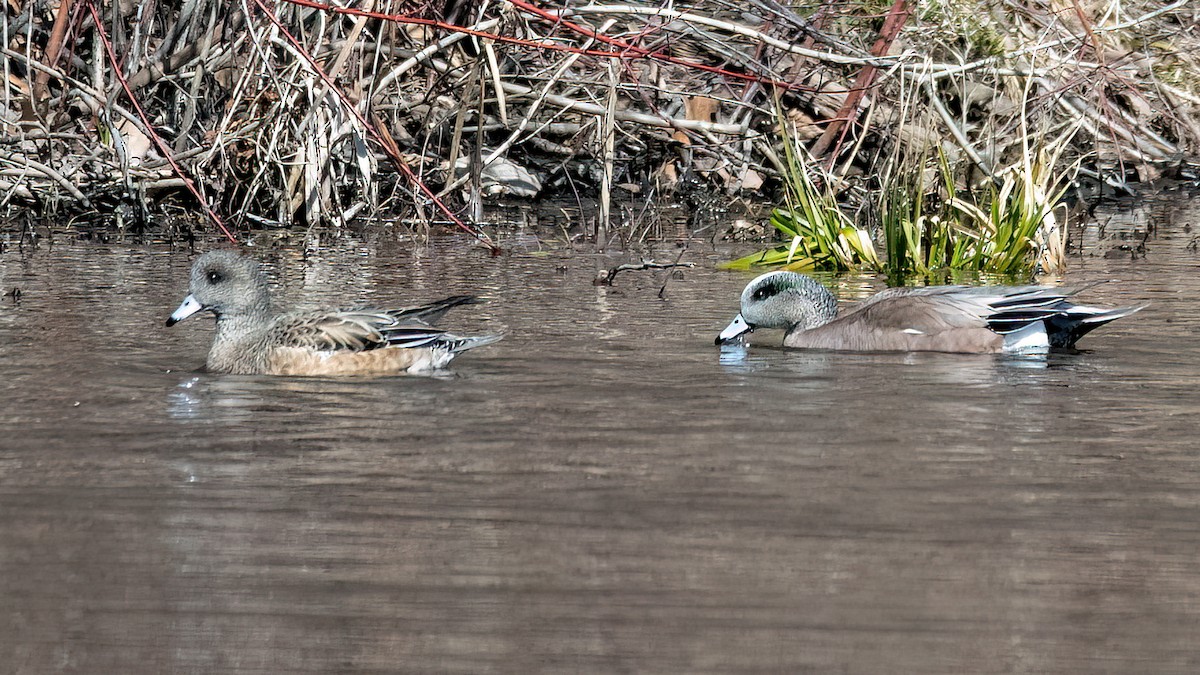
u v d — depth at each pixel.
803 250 18.77
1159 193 25.86
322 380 11.43
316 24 21.47
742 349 13.04
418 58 20.75
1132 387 11.30
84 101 21.48
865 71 22.92
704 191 24.83
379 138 18.48
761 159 24.94
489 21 19.58
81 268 16.95
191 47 21.36
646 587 6.96
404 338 11.79
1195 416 10.30
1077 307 13.02
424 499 8.25
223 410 10.34
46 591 6.91
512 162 24.28
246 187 22.05
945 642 6.40
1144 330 13.76
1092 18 24.91
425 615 6.65
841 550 7.45
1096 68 22.55
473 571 7.16
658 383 11.38
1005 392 11.10
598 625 6.55
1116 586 7.00
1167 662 6.21
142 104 21.53
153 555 7.36
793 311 13.32
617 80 20.98
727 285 16.73
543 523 7.84
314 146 20.91
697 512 8.03
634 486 8.50
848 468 8.88
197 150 20.64
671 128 23.45
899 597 6.86
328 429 9.80
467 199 21.95
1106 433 9.79
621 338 13.30
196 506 8.11
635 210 23.55
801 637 6.43
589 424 9.98
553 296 15.58
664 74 24.47
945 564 7.27
